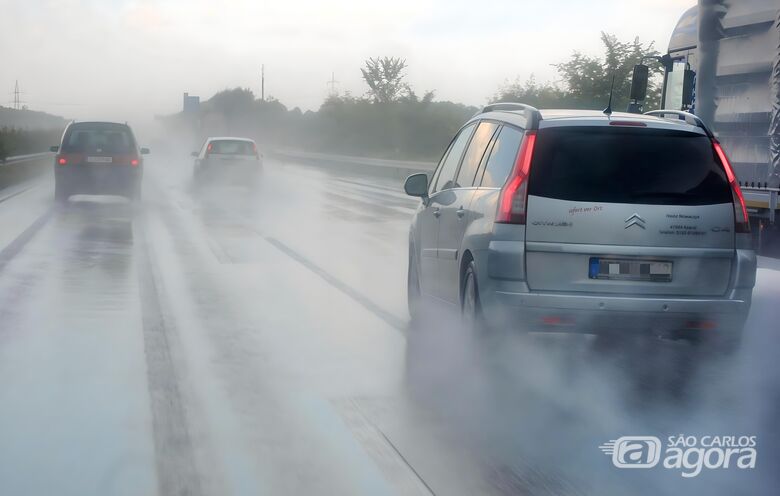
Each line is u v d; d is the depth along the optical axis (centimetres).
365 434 599
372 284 1212
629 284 692
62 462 543
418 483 514
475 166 809
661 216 694
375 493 498
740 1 1330
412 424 621
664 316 692
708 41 1386
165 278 1239
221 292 1137
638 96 1565
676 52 1698
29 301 1062
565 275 693
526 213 695
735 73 1343
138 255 1467
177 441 582
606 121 707
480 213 740
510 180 703
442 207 854
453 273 802
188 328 925
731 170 711
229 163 3114
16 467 534
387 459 552
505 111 803
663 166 702
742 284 702
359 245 1650
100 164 2431
